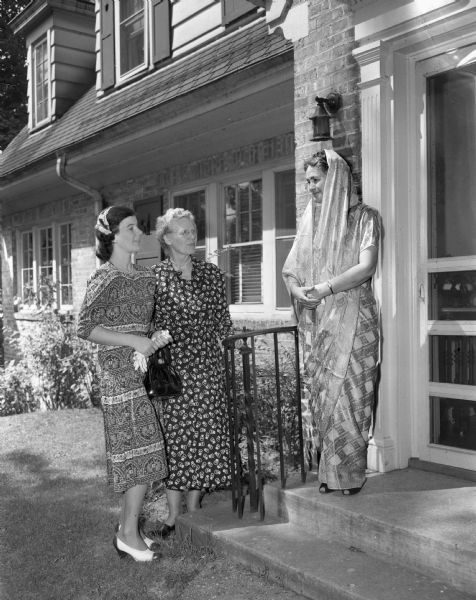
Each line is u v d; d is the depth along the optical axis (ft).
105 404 10.29
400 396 11.17
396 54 11.14
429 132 11.27
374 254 10.18
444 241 11.11
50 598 9.39
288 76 16.05
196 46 22.94
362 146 11.34
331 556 9.28
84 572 10.12
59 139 28.22
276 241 20.04
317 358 10.47
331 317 10.29
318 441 11.79
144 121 21.04
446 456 10.94
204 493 12.63
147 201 25.44
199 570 9.96
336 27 12.23
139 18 26.73
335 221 10.38
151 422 10.33
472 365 10.68
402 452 11.23
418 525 8.75
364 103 11.27
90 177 27.61
